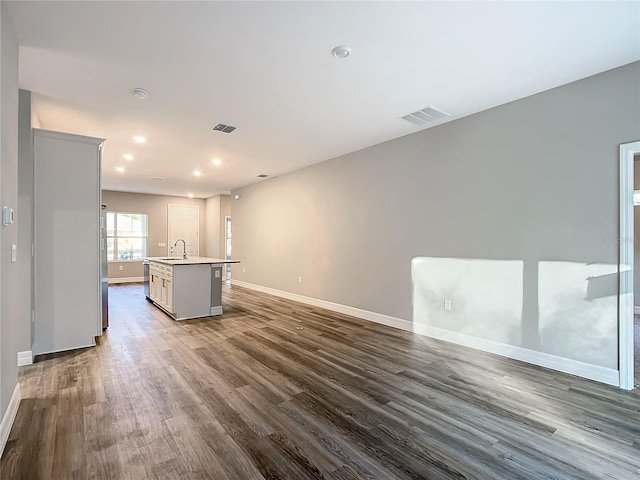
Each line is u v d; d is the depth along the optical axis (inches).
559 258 122.5
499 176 139.0
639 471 70.5
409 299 175.3
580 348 117.8
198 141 184.9
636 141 105.4
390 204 185.2
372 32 90.0
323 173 231.3
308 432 83.8
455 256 154.9
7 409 82.0
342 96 129.7
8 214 82.2
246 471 69.4
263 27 87.8
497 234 139.9
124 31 89.4
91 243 147.2
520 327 133.3
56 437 80.0
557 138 122.5
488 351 143.0
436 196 162.4
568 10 80.6
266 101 133.8
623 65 107.4
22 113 123.8
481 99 133.0
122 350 142.9
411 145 173.8
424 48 97.6
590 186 115.0
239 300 261.6
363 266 201.9
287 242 269.0
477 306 146.9
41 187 136.1
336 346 150.6
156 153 209.0
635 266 217.8
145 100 132.6
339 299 219.1
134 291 300.0
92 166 146.9
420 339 161.3
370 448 77.7
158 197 389.4
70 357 133.9
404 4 78.9
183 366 125.5
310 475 68.6
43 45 95.5
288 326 184.5
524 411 94.6
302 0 77.5
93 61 104.3
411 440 81.0
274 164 239.3
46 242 137.6
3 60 78.0
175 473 68.4
